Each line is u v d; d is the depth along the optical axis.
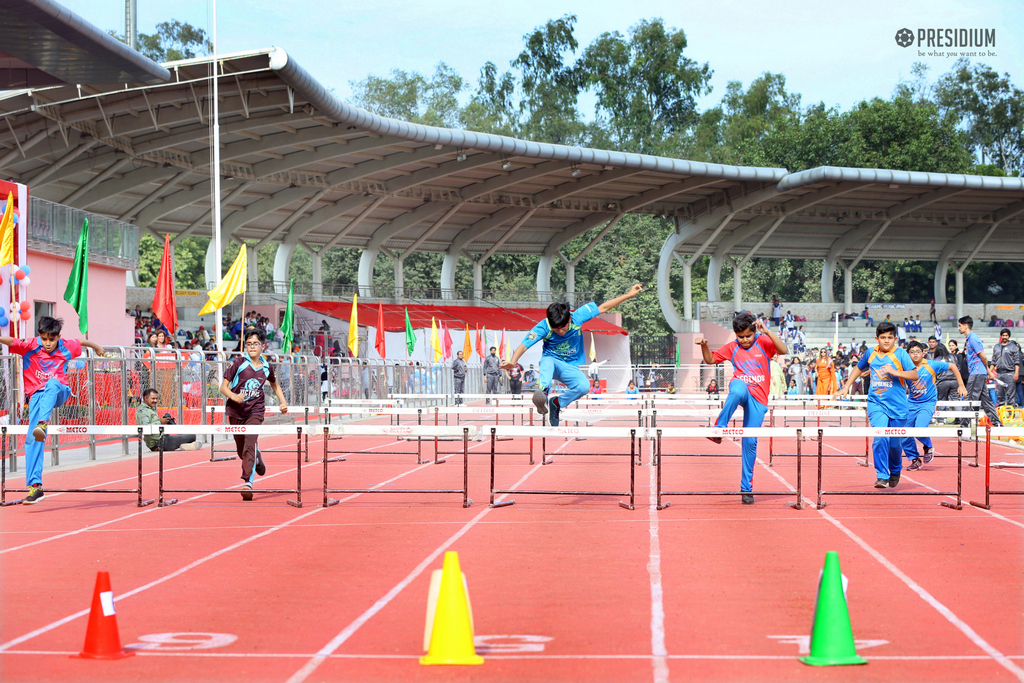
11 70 22.62
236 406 10.66
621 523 8.88
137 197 44.03
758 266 74.44
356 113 34.59
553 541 7.98
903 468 13.65
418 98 73.62
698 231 53.62
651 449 14.45
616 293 70.12
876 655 4.82
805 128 68.12
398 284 55.34
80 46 21.08
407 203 49.91
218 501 10.68
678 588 6.27
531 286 72.56
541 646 5.01
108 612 4.95
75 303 15.98
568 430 9.76
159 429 10.22
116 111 32.59
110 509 10.10
